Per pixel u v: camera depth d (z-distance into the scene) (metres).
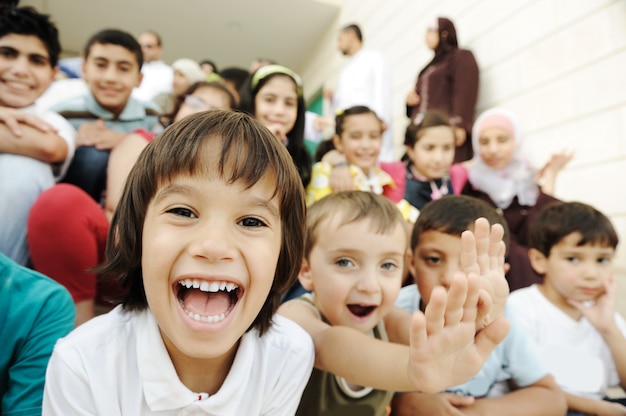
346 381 0.91
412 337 0.56
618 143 1.95
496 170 2.17
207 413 0.61
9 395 0.74
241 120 0.61
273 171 0.60
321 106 5.36
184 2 4.67
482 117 2.24
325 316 0.97
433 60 2.92
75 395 0.59
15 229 1.10
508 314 1.13
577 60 2.14
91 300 1.11
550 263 1.34
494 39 2.66
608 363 1.29
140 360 0.61
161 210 0.56
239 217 0.57
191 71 2.86
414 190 2.08
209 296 0.61
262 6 4.75
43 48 1.36
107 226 1.17
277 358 0.69
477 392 1.09
